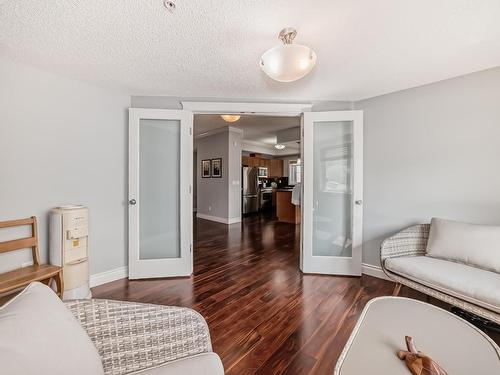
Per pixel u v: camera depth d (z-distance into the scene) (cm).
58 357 66
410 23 145
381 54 180
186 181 268
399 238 218
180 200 267
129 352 88
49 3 127
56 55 182
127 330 89
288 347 152
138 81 231
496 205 200
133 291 230
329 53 179
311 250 274
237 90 254
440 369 84
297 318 183
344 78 223
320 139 283
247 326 173
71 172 224
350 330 169
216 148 608
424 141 235
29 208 199
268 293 226
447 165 223
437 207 228
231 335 163
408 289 232
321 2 127
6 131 188
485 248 175
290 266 298
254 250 365
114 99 255
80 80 228
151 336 91
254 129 593
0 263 182
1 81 186
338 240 282
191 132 273
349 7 131
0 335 60
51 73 211
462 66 199
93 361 74
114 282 251
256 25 147
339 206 281
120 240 261
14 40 162
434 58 186
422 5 129
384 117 261
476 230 186
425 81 228
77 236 202
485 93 204
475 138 209
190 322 97
